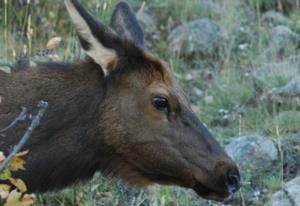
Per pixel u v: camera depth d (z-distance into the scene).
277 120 26.03
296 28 32.25
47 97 18.91
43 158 18.67
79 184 19.67
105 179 21.95
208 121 26.78
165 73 18.88
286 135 25.33
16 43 28.77
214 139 18.81
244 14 32.88
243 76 29.30
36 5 30.25
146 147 18.70
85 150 18.88
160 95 18.61
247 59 30.25
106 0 29.84
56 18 30.31
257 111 27.09
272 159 24.14
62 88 18.98
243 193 23.17
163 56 31.05
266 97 27.66
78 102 18.83
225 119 27.03
